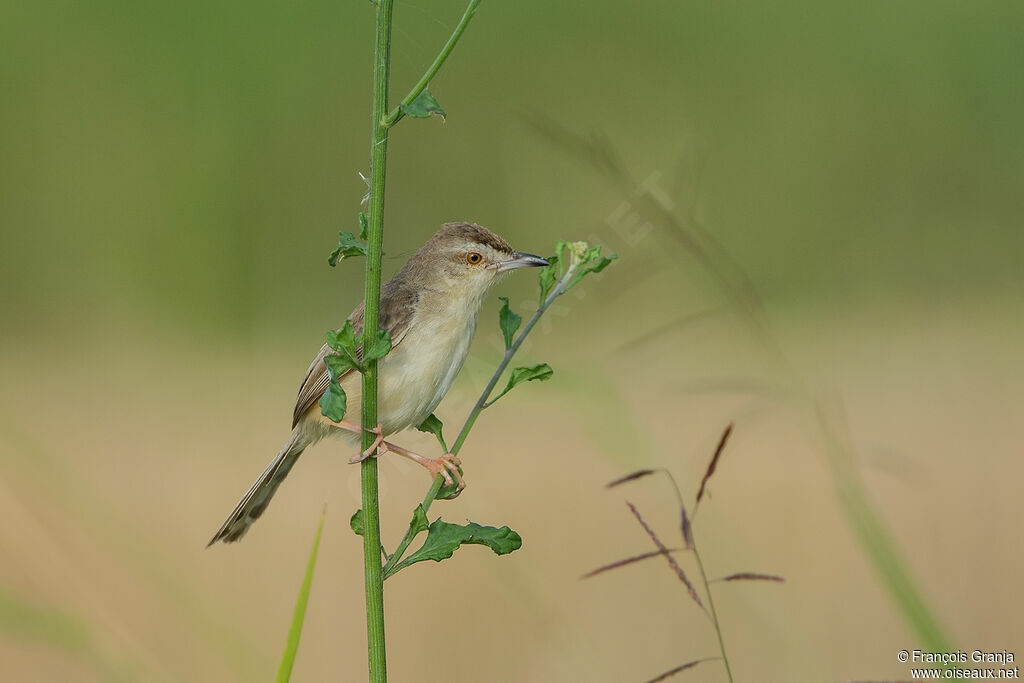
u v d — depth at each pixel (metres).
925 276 17.19
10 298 17.20
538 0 17.95
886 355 13.21
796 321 15.21
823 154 18.56
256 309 17.55
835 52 18.97
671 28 18.61
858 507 4.47
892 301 16.38
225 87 18.38
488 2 17.80
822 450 4.71
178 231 17.62
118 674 4.26
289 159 18.31
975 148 18.91
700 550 5.15
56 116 18.05
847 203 18.34
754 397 4.79
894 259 17.75
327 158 18.44
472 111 17.72
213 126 18.23
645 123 17.64
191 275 17.59
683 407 8.51
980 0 19.16
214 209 17.80
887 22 19.02
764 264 17.55
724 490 8.91
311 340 16.41
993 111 18.80
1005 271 16.97
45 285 17.34
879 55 18.92
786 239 17.81
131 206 17.53
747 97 18.55
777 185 18.30
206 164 18.05
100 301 17.27
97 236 17.55
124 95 18.31
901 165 18.86
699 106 18.31
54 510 5.27
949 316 15.34
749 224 17.92
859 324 15.08
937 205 18.70
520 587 5.67
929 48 19.20
